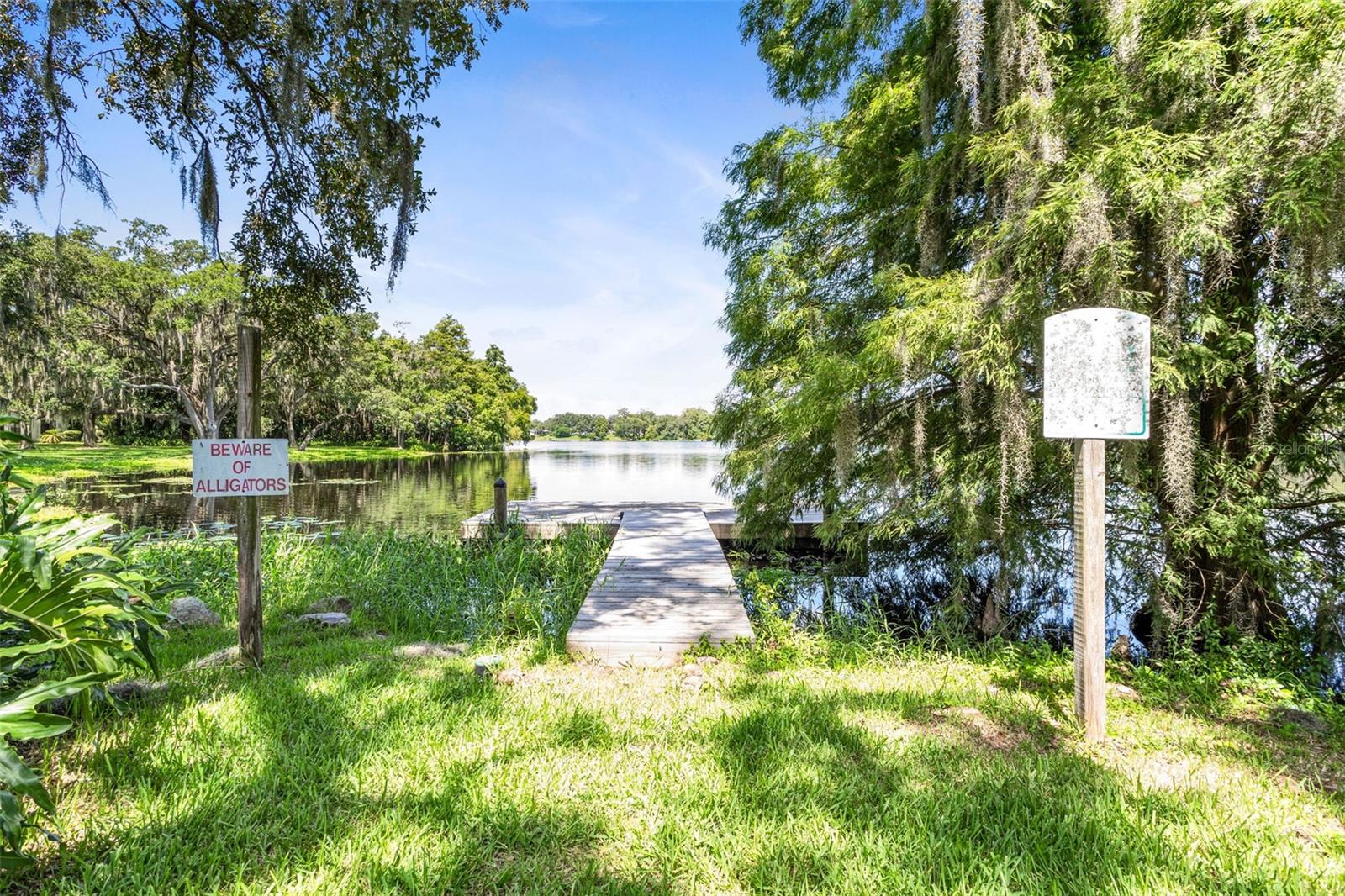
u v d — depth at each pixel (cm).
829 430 553
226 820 183
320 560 597
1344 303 361
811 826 185
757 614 507
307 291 612
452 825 183
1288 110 309
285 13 491
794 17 685
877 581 645
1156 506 426
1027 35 408
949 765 225
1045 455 430
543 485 1917
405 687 294
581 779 212
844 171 613
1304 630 408
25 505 222
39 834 171
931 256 495
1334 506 419
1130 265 385
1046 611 514
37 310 1811
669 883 162
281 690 284
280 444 328
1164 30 355
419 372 4081
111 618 216
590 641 371
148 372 2416
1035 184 382
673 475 2498
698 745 239
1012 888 162
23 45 477
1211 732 262
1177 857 172
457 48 529
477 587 543
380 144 516
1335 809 199
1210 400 421
